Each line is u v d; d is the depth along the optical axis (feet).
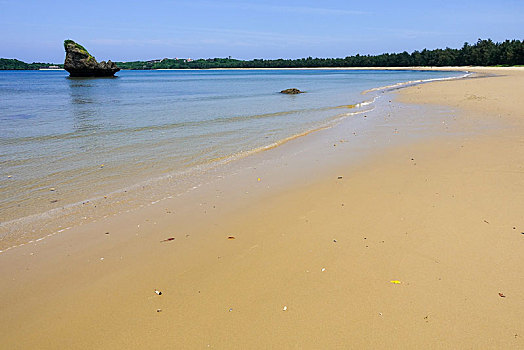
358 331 10.85
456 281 13.11
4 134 44.98
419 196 21.43
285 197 22.45
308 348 10.23
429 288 12.76
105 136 43.80
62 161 32.09
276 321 11.37
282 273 14.07
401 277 13.48
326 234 17.19
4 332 11.21
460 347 10.14
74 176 27.71
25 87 174.40
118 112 69.41
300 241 16.62
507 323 11.00
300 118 58.08
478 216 18.33
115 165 30.83
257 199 22.31
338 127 47.37
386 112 59.93
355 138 39.47
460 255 14.80
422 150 32.53
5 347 10.57
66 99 103.65
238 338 10.67
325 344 10.37
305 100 91.76
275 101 90.33
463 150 31.68
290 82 203.72
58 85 195.11
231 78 291.17
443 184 23.31
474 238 16.14
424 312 11.58
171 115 64.03
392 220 18.37
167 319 11.59
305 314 11.65
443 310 11.63
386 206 20.20
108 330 11.16
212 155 34.24
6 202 22.36
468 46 449.06
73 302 12.62
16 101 96.84
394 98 84.48
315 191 23.27
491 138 35.78
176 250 16.19
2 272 14.65
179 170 29.27
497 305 11.78
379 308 11.83
